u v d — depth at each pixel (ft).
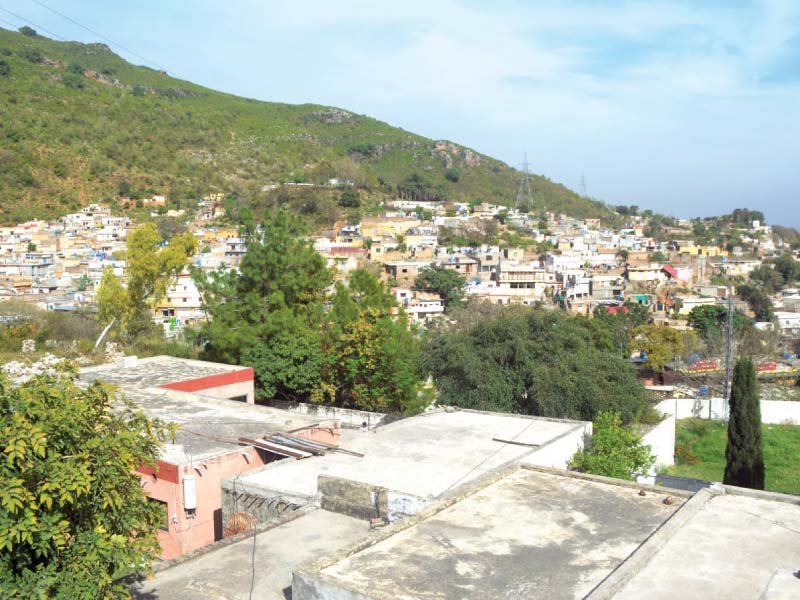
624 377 93.09
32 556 24.49
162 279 127.03
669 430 100.17
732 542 28.22
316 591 25.39
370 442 56.59
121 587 26.11
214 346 92.27
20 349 119.85
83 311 182.80
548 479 37.06
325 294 103.86
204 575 33.37
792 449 106.42
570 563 27.20
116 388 30.09
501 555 27.89
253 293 95.14
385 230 373.61
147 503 29.68
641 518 31.71
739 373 81.71
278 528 38.32
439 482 46.03
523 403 94.02
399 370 87.86
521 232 434.30
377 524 37.58
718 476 92.53
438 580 25.64
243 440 53.83
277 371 88.89
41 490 23.32
